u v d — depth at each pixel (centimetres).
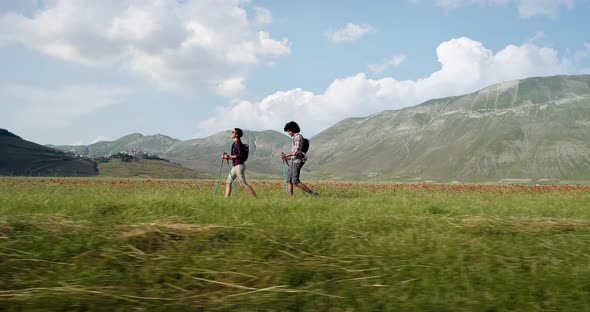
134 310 411
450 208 1048
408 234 714
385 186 3156
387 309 426
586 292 466
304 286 486
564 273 525
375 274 525
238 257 579
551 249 643
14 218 705
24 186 2588
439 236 703
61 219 736
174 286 483
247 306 422
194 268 531
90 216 821
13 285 470
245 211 915
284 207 998
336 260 580
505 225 809
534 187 3219
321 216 864
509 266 554
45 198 1066
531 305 435
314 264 561
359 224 784
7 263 528
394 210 998
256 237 662
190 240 643
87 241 621
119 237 640
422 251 625
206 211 901
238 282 501
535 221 852
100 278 496
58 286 474
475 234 751
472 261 574
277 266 546
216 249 612
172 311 411
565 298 450
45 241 613
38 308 405
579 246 659
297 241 668
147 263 549
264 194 1845
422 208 1041
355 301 442
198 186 2794
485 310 424
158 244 630
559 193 2455
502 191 2667
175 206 959
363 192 2184
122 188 2364
